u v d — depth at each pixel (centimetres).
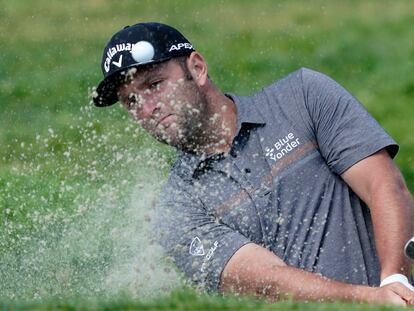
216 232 2253
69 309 1753
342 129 2245
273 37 7819
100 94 2320
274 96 2305
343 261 2236
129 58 2241
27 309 1766
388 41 7762
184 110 2255
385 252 2166
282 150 2267
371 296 2114
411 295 2094
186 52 2272
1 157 4684
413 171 4544
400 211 2184
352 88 6862
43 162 3797
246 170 2267
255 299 2164
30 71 6819
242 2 8581
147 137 2627
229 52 7431
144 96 2258
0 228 2822
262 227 2250
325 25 8131
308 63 7312
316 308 1769
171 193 2308
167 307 1769
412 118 6156
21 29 7812
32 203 3064
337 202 2253
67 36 7631
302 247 2244
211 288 2259
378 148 2228
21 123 5531
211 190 2281
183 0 8575
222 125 2277
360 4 8612
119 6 8419
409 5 8600
